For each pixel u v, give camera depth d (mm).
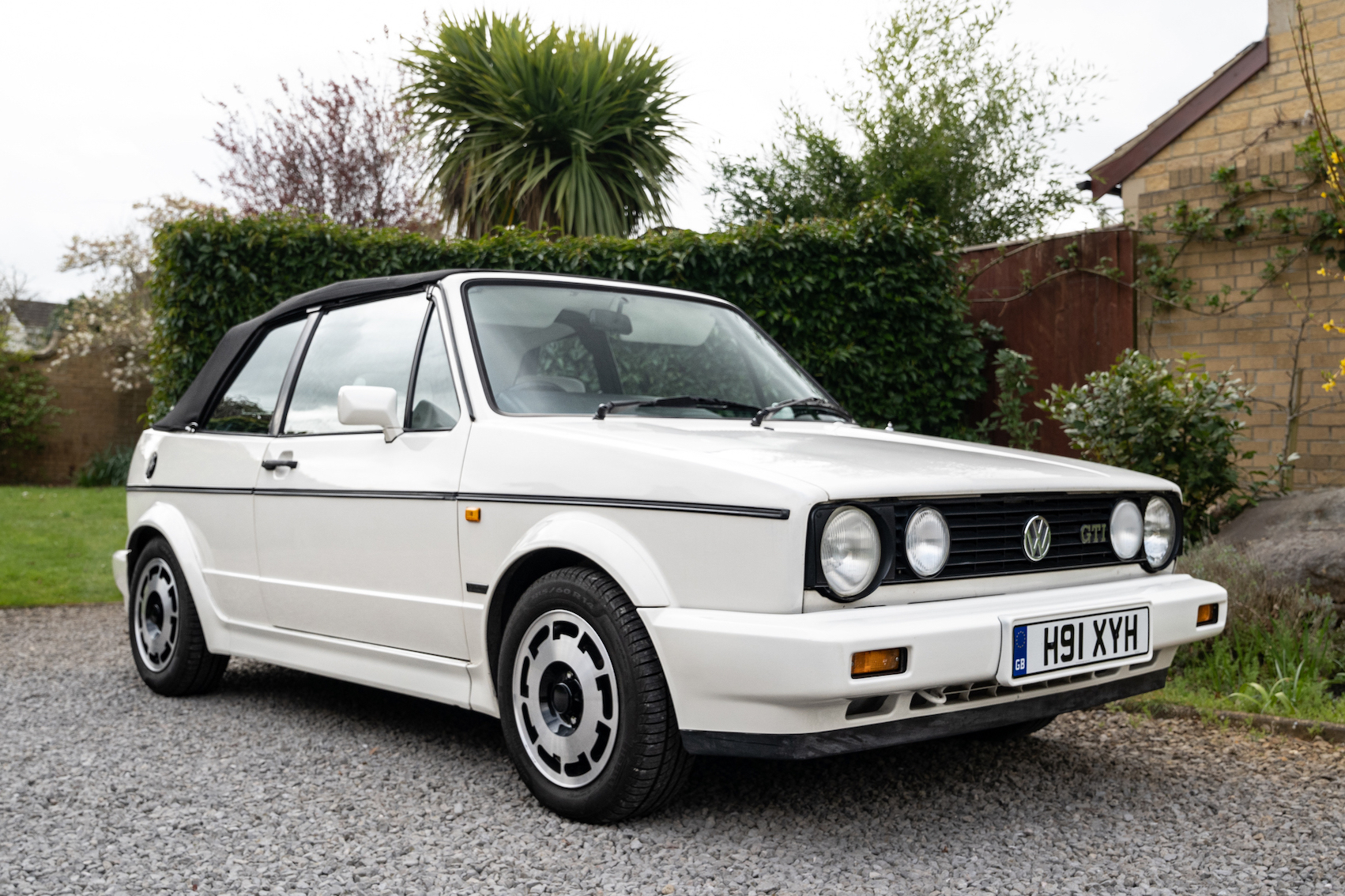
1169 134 8141
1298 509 5305
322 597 3676
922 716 2564
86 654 5484
